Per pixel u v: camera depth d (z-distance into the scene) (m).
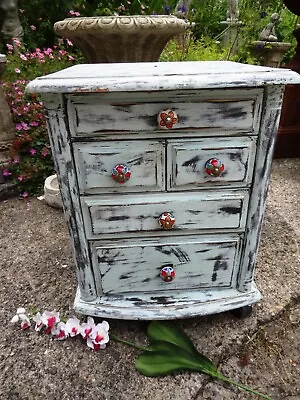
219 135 0.88
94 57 2.01
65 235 1.64
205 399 0.97
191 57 2.48
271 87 0.83
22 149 2.08
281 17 3.66
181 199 0.95
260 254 1.47
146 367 1.00
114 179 0.89
